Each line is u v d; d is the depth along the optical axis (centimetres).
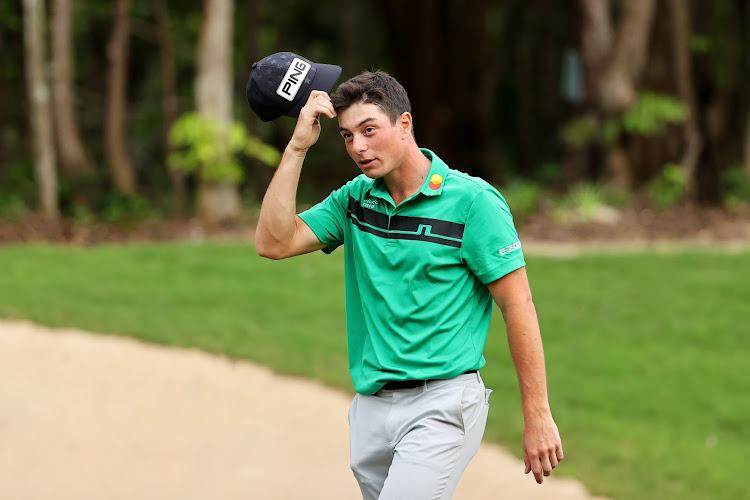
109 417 2494
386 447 1136
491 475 2116
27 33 5325
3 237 5016
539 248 4959
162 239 5206
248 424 2464
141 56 8531
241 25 8644
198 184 5697
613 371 2973
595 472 2138
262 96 1140
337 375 2814
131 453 2266
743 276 4209
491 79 9344
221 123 5569
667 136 6334
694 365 3042
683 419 2559
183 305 3647
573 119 6569
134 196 5878
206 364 2900
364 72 1107
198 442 2342
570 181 6388
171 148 6341
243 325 3350
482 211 1088
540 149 10231
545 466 1101
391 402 1127
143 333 3152
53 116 5891
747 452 2316
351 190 1172
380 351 1130
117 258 4447
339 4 10544
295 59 1149
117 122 6181
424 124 8606
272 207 1148
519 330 1098
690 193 6344
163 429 2425
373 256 1133
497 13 10269
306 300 3797
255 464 2208
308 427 2444
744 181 6844
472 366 1116
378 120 1068
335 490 2056
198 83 5569
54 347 3002
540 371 1101
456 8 8575
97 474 2141
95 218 5688
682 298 3869
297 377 2805
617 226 5428
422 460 1086
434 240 1095
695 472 2159
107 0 7525
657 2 6406
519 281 1096
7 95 7738
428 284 1105
